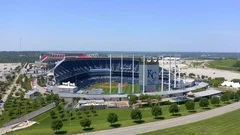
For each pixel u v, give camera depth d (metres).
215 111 158.88
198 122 132.75
